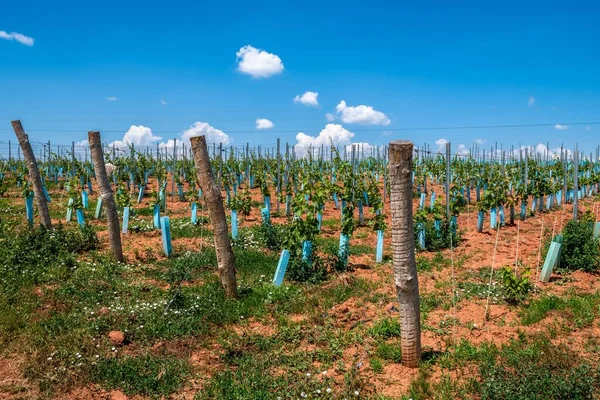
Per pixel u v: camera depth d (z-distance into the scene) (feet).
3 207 61.11
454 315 24.07
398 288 19.02
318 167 97.04
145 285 30.12
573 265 34.27
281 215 62.59
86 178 83.05
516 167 89.71
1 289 27.53
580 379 17.19
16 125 38.29
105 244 41.09
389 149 18.08
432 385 17.85
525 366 18.53
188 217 57.72
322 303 27.35
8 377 18.75
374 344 21.80
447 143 47.26
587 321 23.71
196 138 27.17
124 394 18.15
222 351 21.67
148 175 105.29
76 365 19.35
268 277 32.96
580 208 76.33
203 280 32.14
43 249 34.76
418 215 43.60
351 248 42.55
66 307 25.85
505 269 27.27
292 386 18.28
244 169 96.37
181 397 17.99
